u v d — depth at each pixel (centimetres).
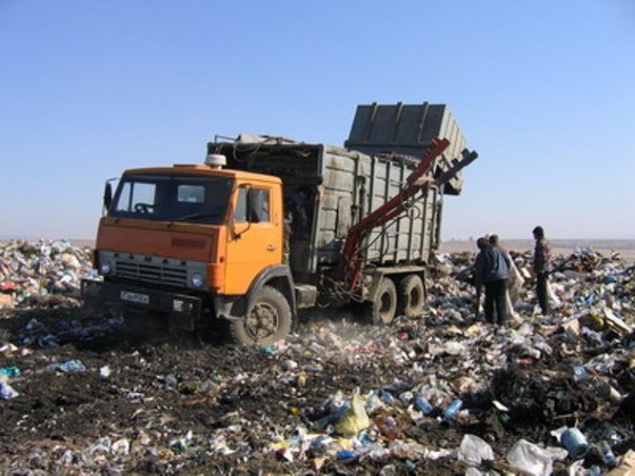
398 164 1335
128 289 958
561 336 1034
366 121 1602
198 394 760
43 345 980
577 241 8431
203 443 605
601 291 1550
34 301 1309
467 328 1202
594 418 649
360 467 545
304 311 1292
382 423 648
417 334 1155
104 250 1012
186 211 952
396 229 1332
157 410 698
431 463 551
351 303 1268
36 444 593
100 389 765
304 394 764
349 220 1190
